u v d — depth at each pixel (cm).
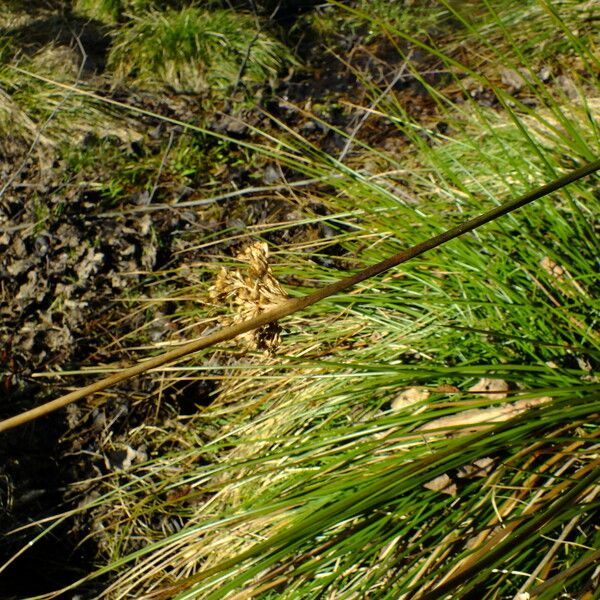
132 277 81
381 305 60
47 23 123
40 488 64
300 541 41
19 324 78
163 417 68
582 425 46
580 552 42
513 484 45
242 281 31
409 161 85
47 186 93
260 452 56
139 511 55
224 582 48
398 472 42
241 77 115
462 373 48
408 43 121
